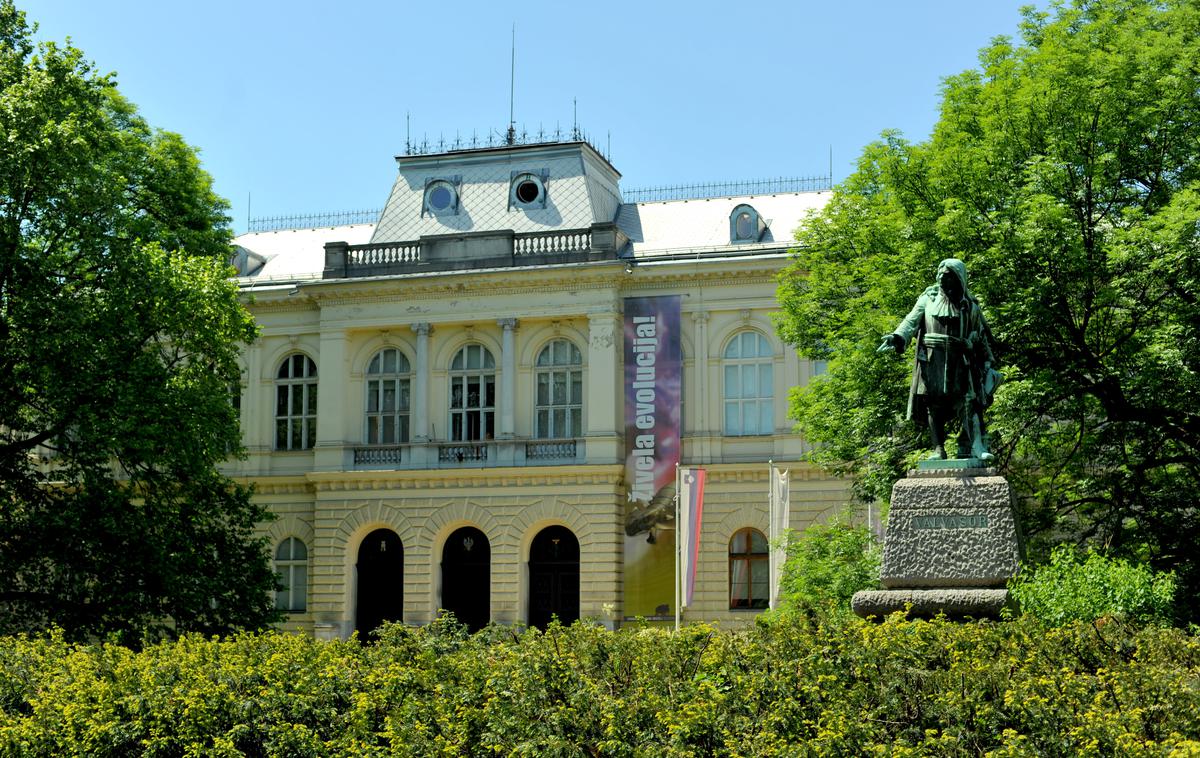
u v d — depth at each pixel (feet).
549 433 172.35
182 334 124.67
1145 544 101.96
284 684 47.78
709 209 182.91
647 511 165.17
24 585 133.49
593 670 44.91
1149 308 95.96
